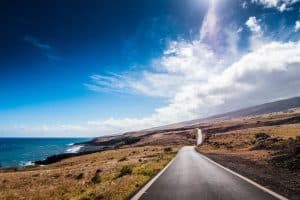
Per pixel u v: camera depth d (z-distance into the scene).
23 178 36.94
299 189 11.08
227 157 34.88
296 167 18.47
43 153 185.12
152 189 13.07
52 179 32.69
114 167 36.81
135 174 20.48
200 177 16.92
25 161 126.94
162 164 28.55
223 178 15.82
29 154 175.38
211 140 113.19
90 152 131.75
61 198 16.48
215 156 38.91
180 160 34.12
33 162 119.69
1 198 21.11
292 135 75.69
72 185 23.20
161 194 11.66
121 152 92.00
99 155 91.31
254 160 27.08
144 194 11.80
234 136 106.38
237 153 41.81
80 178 29.98
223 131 193.12
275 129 112.50
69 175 34.16
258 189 11.53
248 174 17.03
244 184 13.15
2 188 29.16
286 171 17.44
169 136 193.50
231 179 15.20
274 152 31.50
